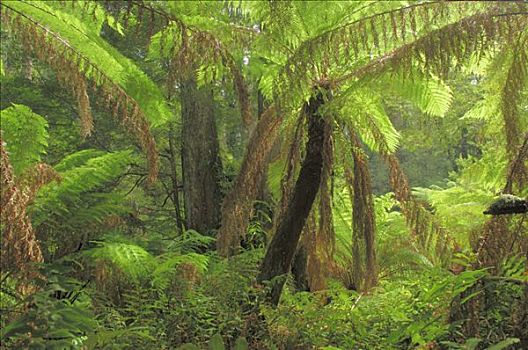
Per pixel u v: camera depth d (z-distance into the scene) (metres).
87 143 9.41
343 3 3.94
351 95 3.82
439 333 2.08
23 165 3.75
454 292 2.10
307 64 3.56
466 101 9.95
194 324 3.01
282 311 3.05
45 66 8.49
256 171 4.42
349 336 2.74
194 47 2.98
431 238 4.27
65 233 3.73
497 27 2.89
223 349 2.18
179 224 9.10
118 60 3.26
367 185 4.33
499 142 3.52
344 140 4.15
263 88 4.72
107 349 2.12
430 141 11.03
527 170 2.83
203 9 3.78
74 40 2.73
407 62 3.10
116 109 2.89
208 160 7.63
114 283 3.81
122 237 4.75
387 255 6.02
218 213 7.62
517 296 2.27
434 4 3.25
